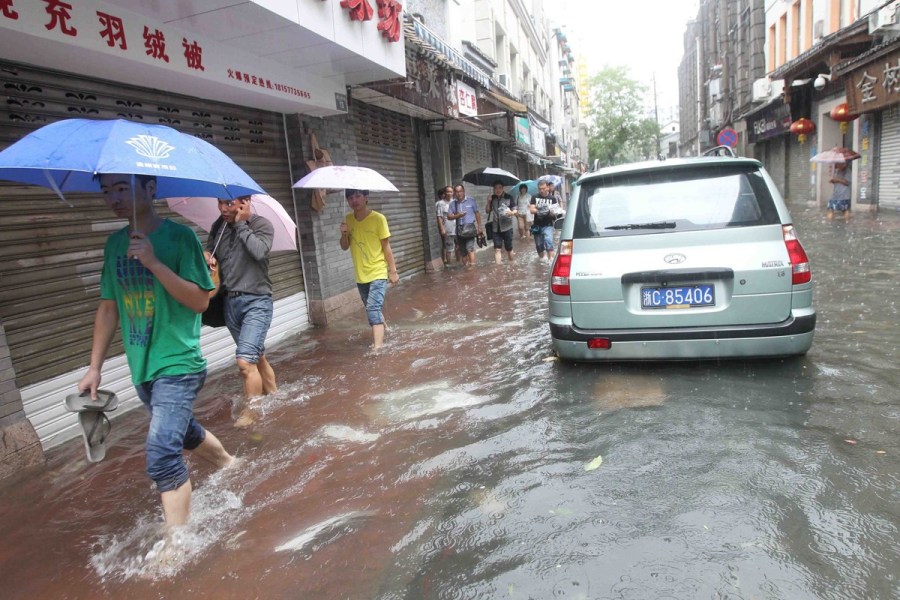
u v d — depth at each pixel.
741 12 30.86
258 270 4.36
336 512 2.82
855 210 16.94
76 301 4.30
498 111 15.60
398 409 4.14
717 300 4.01
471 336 6.14
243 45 5.46
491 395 4.23
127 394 4.71
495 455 3.28
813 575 2.12
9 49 3.78
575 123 60.91
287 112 7.12
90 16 3.96
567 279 4.27
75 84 4.46
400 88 8.93
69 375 4.21
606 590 2.13
